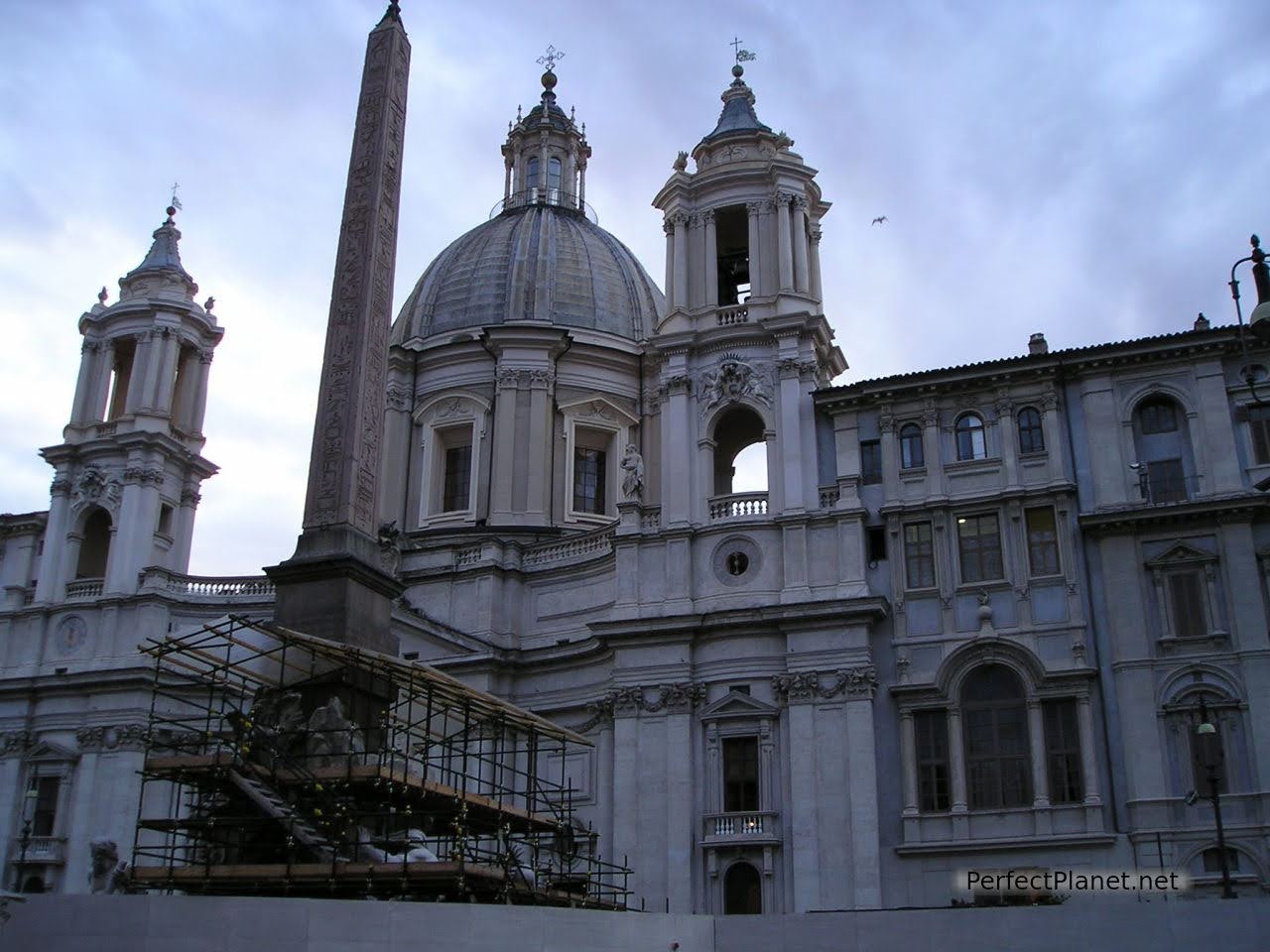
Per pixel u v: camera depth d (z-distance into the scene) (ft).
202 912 65.62
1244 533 136.87
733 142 176.65
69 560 195.42
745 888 141.90
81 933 65.31
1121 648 136.98
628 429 205.67
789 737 144.05
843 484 151.33
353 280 107.65
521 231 222.07
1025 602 141.69
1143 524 139.74
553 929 70.49
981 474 148.66
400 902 66.85
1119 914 76.18
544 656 166.30
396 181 114.11
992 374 149.28
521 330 201.46
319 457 101.71
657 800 146.72
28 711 184.75
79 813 177.06
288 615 96.78
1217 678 133.39
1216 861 127.85
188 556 201.67
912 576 147.23
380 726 90.48
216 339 214.48
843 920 79.77
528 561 176.65
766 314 164.66
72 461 199.11
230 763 83.66
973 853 134.62
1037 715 137.49
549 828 103.86
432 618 174.70
